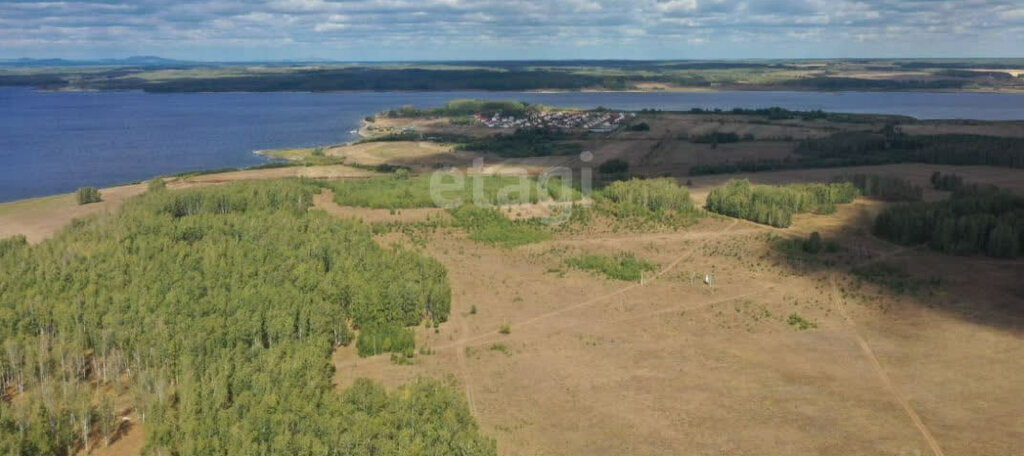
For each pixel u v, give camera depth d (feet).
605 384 210.38
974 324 252.62
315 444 163.02
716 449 176.86
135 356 209.87
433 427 171.94
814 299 280.10
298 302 240.32
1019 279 296.51
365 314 248.93
